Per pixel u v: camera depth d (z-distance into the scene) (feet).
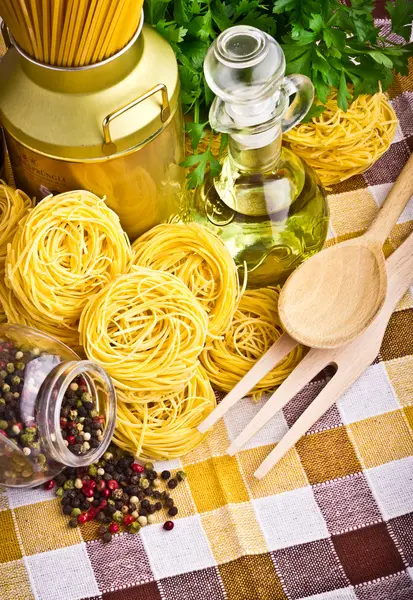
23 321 2.58
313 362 2.60
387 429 2.61
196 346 2.52
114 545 2.53
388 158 2.87
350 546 2.52
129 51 2.37
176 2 2.54
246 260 2.65
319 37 2.59
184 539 2.53
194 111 2.66
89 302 2.50
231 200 2.60
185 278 2.62
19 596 2.50
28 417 2.42
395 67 2.71
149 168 2.52
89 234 2.52
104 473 2.57
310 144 2.73
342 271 2.64
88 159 2.43
